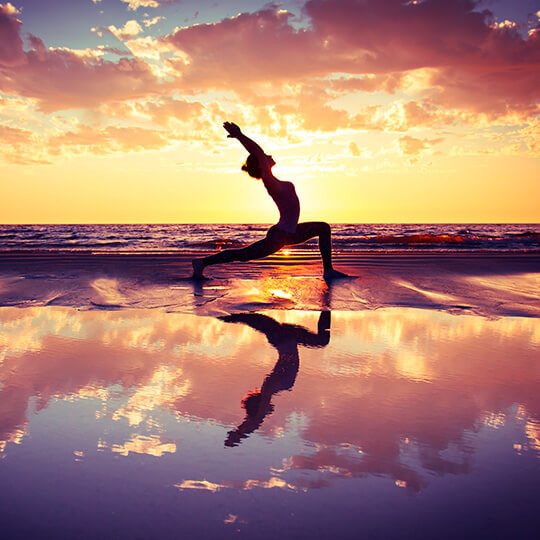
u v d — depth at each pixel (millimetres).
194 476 1273
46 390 1970
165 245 17797
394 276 6215
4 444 1458
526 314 3867
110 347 2736
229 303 4344
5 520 1073
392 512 1119
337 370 2303
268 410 1767
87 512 1106
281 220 5898
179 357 2521
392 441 1508
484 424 1650
